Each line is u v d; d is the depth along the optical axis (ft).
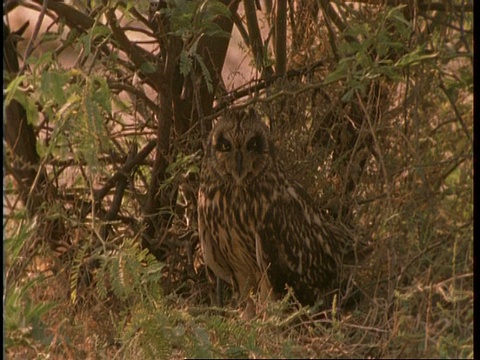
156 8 34.71
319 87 33.17
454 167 33.40
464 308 27.91
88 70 29.81
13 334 25.61
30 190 29.50
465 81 33.53
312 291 33.96
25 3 32.24
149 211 35.27
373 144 35.09
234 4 35.70
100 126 27.89
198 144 35.58
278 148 35.99
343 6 34.86
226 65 42.88
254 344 26.55
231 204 33.50
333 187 35.76
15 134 32.17
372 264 32.42
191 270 35.47
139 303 28.32
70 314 30.73
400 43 31.60
